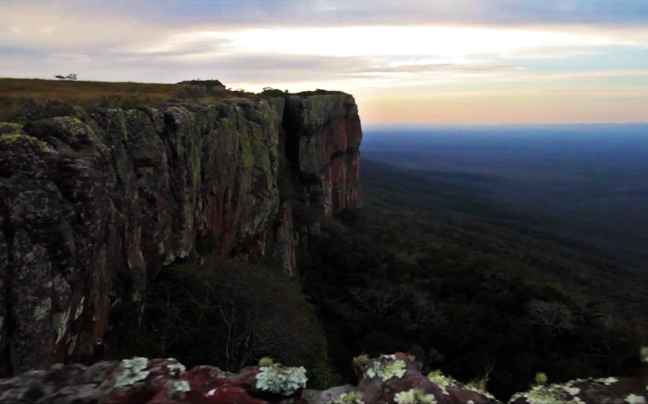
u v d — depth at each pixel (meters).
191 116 19.53
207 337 16.34
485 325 34.28
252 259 28.86
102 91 23.08
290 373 4.87
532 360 28.38
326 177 56.66
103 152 12.19
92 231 10.66
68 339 10.56
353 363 5.37
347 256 43.78
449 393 4.64
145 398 4.58
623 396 4.85
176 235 17.97
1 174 9.38
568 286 53.28
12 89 19.58
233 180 24.98
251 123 29.27
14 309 8.95
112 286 13.48
